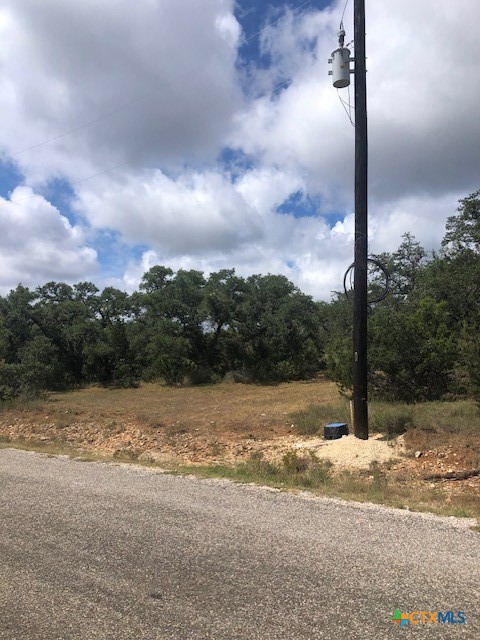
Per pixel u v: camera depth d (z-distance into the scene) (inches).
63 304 1443.2
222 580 142.3
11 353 1302.9
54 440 542.6
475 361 430.9
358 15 383.9
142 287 1542.8
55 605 130.6
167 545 170.2
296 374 1290.6
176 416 656.4
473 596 130.1
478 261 884.6
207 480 273.7
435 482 307.4
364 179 387.9
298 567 149.8
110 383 1327.5
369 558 155.3
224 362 1375.5
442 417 413.1
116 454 422.9
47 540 177.9
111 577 146.3
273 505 219.3
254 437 496.4
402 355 547.5
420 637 112.1
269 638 113.0
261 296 1360.7
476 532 180.5
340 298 1362.0
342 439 404.5
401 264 1179.3
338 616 121.4
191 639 113.3
